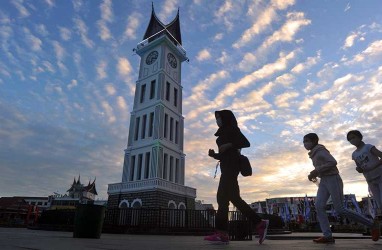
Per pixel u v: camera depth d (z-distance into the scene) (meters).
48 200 81.06
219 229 4.08
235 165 4.23
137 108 39.28
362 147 5.42
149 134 36.22
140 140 36.66
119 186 34.03
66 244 3.32
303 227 27.66
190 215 17.92
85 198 75.25
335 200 4.82
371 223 5.11
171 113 38.81
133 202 31.48
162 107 36.75
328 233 4.66
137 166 35.12
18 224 24.14
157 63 40.91
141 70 42.47
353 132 5.50
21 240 3.97
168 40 41.91
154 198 30.02
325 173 4.86
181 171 37.41
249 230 7.88
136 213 18.08
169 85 40.69
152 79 40.06
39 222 20.47
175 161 37.16
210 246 3.39
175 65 43.56
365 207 38.81
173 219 18.33
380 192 5.14
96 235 5.56
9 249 2.56
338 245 3.83
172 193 32.59
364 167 5.32
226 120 4.43
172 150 36.81
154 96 38.44
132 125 38.59
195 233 16.59
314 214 45.16
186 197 34.72
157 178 30.88
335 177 4.82
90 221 5.49
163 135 35.50
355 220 5.07
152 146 34.44
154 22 47.66
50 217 19.41
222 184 4.19
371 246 3.56
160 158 33.69
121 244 3.57
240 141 4.29
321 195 4.88
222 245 3.69
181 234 16.44
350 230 23.30
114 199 33.50
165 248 2.89
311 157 5.10
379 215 5.39
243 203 4.23
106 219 17.92
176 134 39.25
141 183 32.03
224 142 4.27
